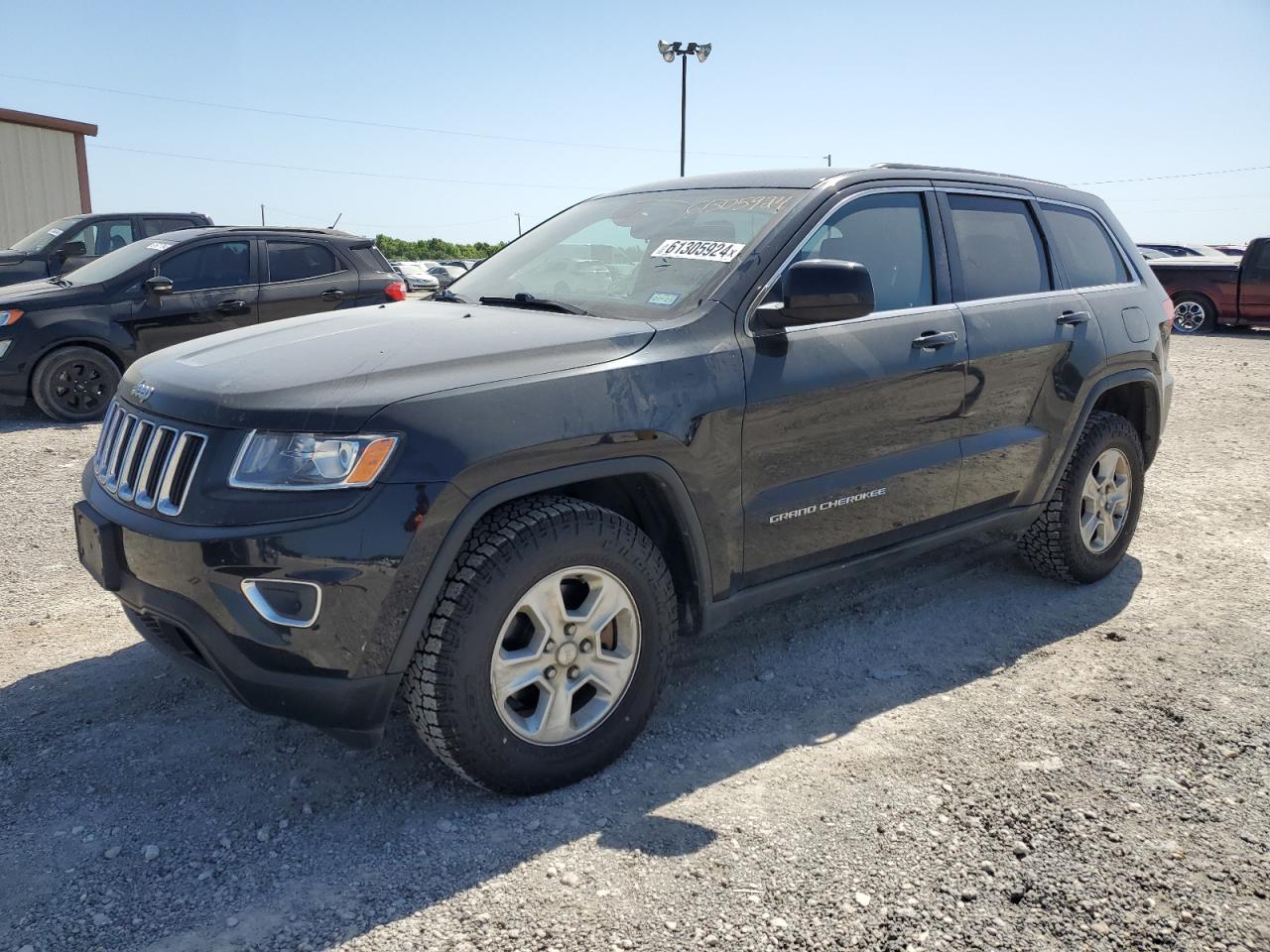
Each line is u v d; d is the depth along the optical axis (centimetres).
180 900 248
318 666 259
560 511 284
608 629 308
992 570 497
